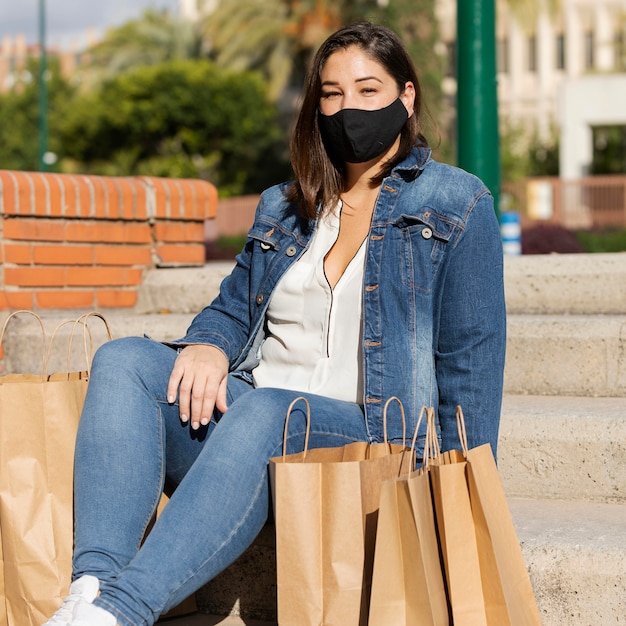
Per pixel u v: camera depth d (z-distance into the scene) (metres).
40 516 2.53
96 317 4.21
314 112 2.65
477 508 2.16
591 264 3.99
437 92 23.78
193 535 2.21
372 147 2.56
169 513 2.24
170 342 2.62
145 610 2.15
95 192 4.46
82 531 2.28
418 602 2.12
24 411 2.53
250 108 32.25
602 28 33.28
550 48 33.91
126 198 4.59
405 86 2.62
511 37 34.28
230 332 2.71
